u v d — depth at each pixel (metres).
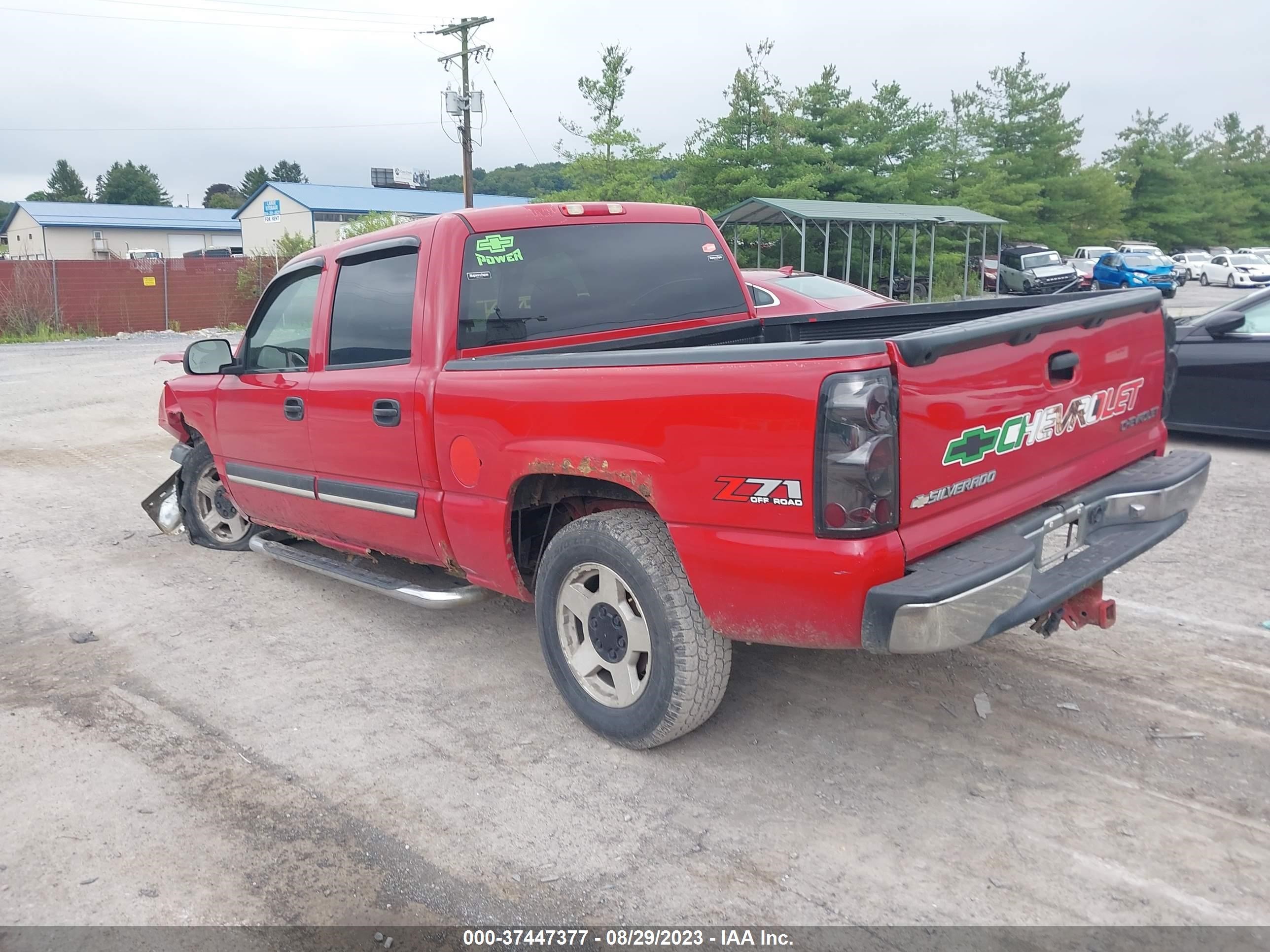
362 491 4.39
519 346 4.08
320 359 4.59
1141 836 2.92
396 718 3.90
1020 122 44.34
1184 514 3.71
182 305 30.12
